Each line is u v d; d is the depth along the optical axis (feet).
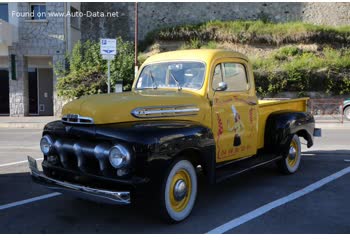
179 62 18.57
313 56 71.67
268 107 22.65
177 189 14.90
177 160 14.84
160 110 15.47
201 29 80.12
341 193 19.33
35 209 17.08
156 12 89.35
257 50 77.15
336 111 65.92
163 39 80.07
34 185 21.34
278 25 82.69
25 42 68.08
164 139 13.96
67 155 15.39
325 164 26.30
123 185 13.53
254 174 23.43
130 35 88.43
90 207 17.28
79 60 65.31
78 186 14.17
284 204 17.58
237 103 19.21
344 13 90.22
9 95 69.82
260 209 16.88
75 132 14.73
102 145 14.02
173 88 18.17
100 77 63.98
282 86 67.00
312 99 66.28
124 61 64.80
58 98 68.33
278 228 14.67
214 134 17.62
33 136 44.73
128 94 16.65
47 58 73.20
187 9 89.15
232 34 78.95
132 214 16.28
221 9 89.45
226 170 18.24
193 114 16.56
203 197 18.72
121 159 13.35
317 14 89.40
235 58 19.42
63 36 68.18
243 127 19.67
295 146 23.84
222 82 17.44
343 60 68.85
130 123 14.56
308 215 16.11
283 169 22.86
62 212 16.65
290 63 68.80
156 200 14.03
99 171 14.39
